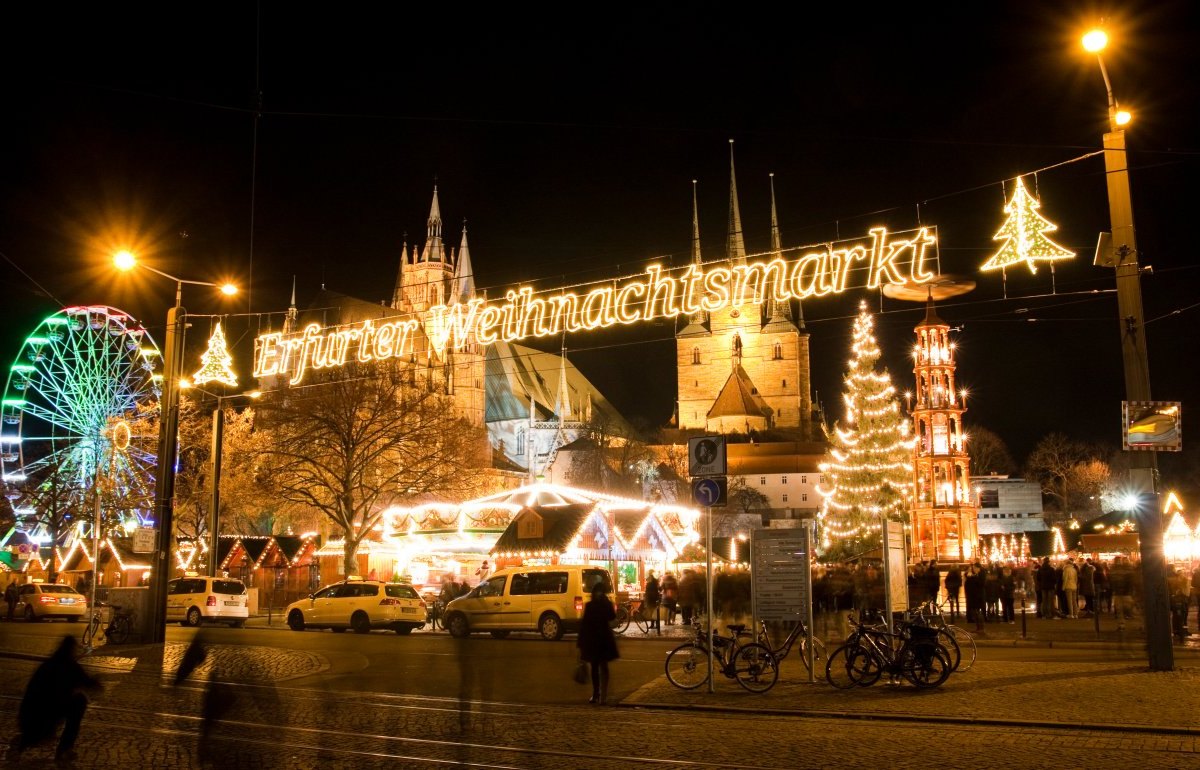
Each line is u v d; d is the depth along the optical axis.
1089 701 17.11
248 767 12.31
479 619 35.28
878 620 21.91
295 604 41.16
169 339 32.97
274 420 59.06
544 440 158.62
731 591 30.33
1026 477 127.44
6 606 55.59
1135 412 21.66
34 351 60.59
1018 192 21.66
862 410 70.81
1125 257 22.34
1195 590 32.25
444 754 13.19
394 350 33.97
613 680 21.72
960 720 15.71
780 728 15.34
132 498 63.06
